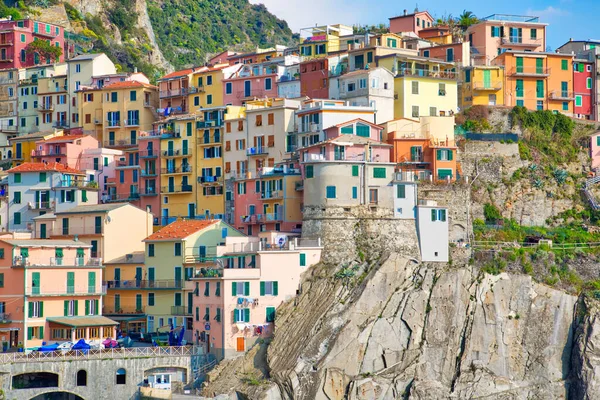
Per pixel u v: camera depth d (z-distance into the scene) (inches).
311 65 7396.7
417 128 6466.5
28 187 7209.6
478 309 5639.8
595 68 7445.9
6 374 5196.9
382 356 5462.6
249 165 6943.9
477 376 5462.6
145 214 6761.8
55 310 5802.2
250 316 5659.5
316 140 6471.5
